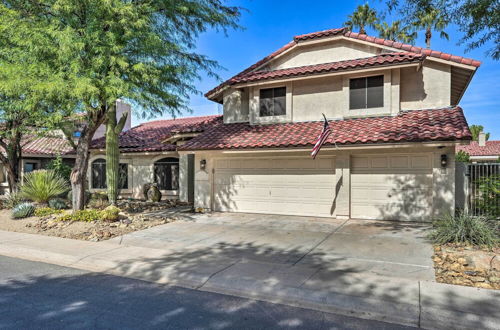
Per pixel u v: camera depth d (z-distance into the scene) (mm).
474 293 5156
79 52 10117
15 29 10250
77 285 5918
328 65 13305
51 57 10727
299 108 13969
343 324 4426
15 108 13055
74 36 9914
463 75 12828
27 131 15820
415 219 11078
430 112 11977
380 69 12242
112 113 13875
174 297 5367
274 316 4668
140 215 12727
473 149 31734
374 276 5988
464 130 9672
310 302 5137
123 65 10211
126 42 11062
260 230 10266
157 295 5449
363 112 12758
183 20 13609
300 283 5711
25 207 12430
